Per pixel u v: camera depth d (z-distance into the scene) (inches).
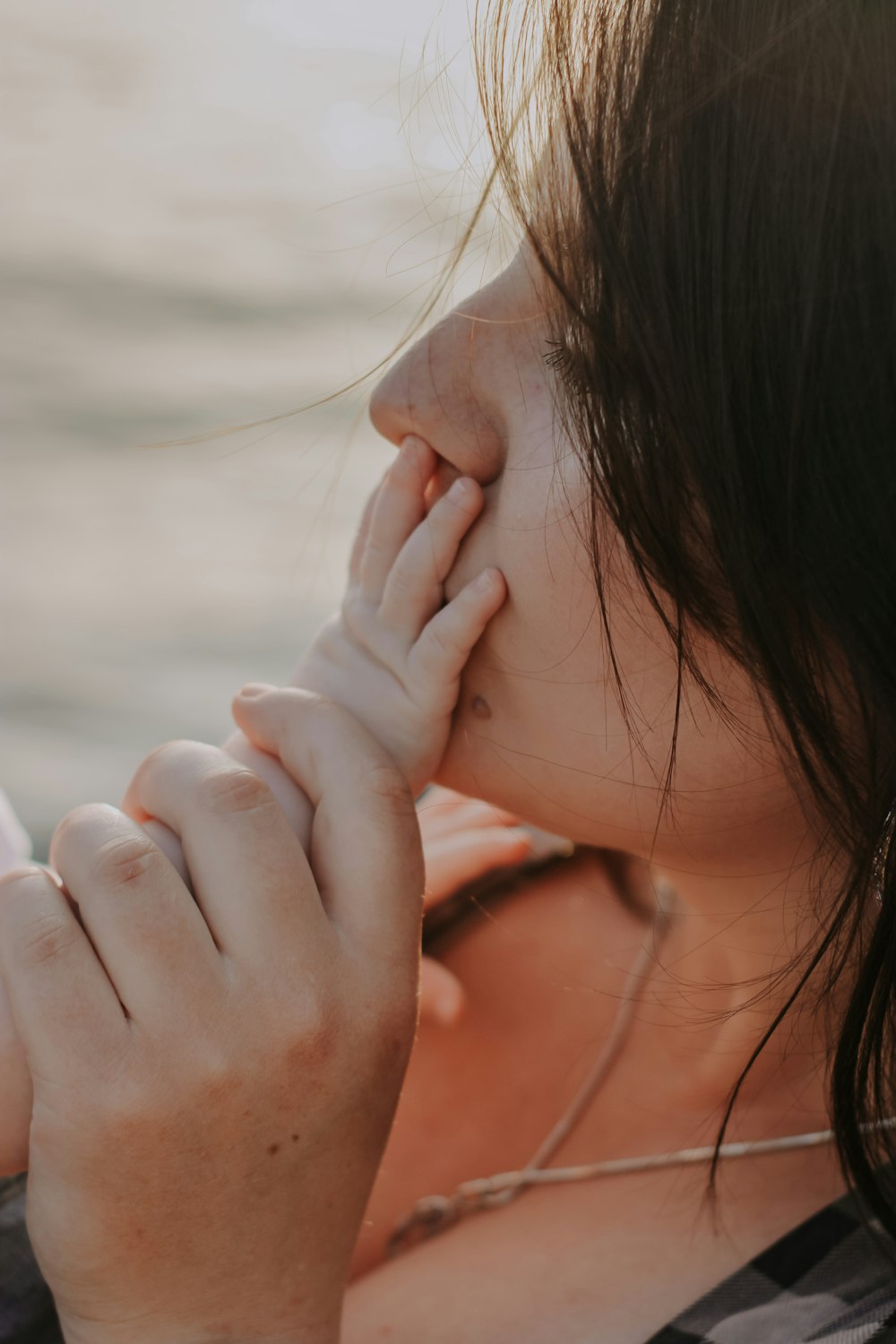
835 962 31.0
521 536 29.5
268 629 126.6
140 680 117.5
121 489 155.4
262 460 161.8
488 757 32.9
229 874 29.8
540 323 29.7
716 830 30.5
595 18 26.9
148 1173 28.3
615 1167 39.8
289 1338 30.0
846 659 25.8
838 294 24.4
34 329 208.5
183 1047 28.4
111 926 28.7
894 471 24.9
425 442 32.4
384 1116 31.3
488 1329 35.1
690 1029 40.5
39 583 133.4
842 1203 33.0
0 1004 29.1
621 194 25.9
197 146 300.0
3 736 107.5
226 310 217.2
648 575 27.0
